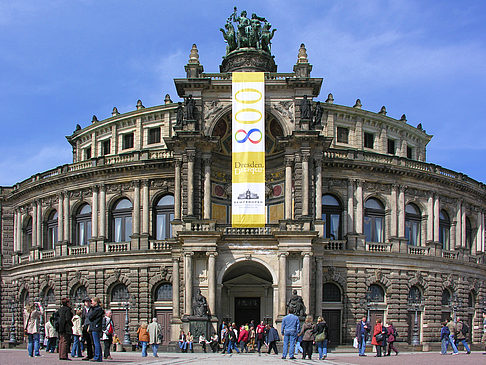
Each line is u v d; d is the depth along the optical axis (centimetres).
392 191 7906
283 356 4138
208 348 6050
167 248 7519
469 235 8956
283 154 6950
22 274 8812
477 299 8531
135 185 7869
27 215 9069
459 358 4575
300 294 6197
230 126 7144
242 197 6419
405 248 7775
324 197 7694
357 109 8544
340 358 4553
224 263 6322
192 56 6925
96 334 3369
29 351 4044
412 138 9262
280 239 6231
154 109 8662
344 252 7369
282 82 6762
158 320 7469
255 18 7569
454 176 8538
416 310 7712
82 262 7919
